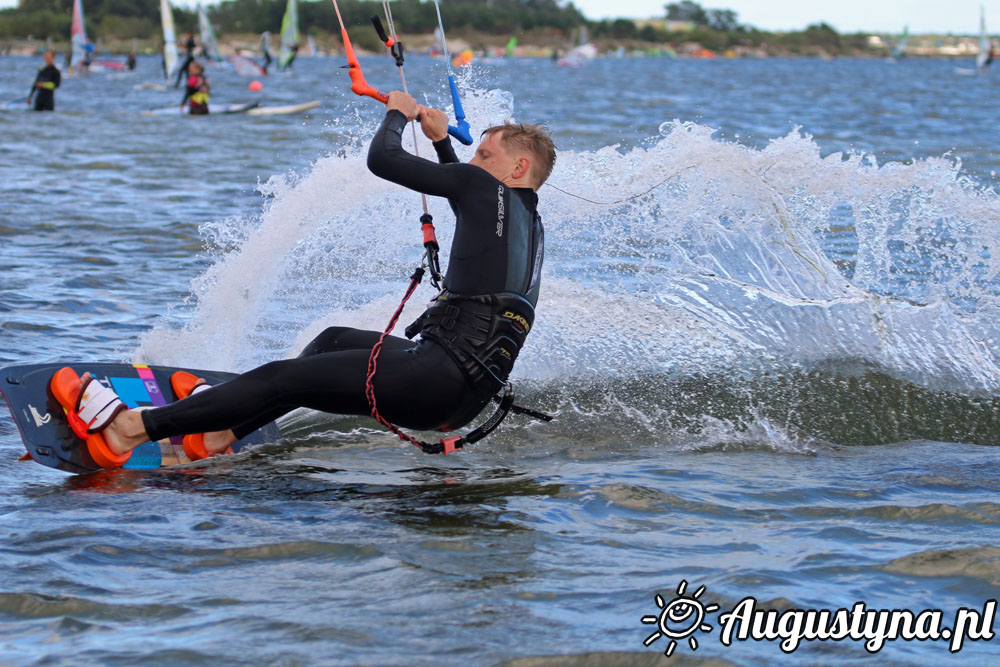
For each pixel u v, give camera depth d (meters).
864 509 6.36
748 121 42.44
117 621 4.79
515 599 5.06
